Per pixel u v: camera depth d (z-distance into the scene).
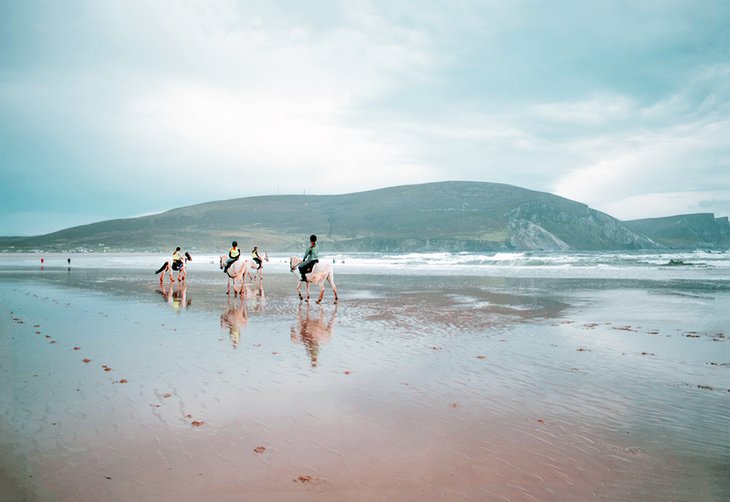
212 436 6.04
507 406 7.25
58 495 4.59
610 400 7.53
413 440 5.97
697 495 4.66
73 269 48.31
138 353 10.55
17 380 8.42
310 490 4.73
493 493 4.70
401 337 12.53
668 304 18.75
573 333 13.07
